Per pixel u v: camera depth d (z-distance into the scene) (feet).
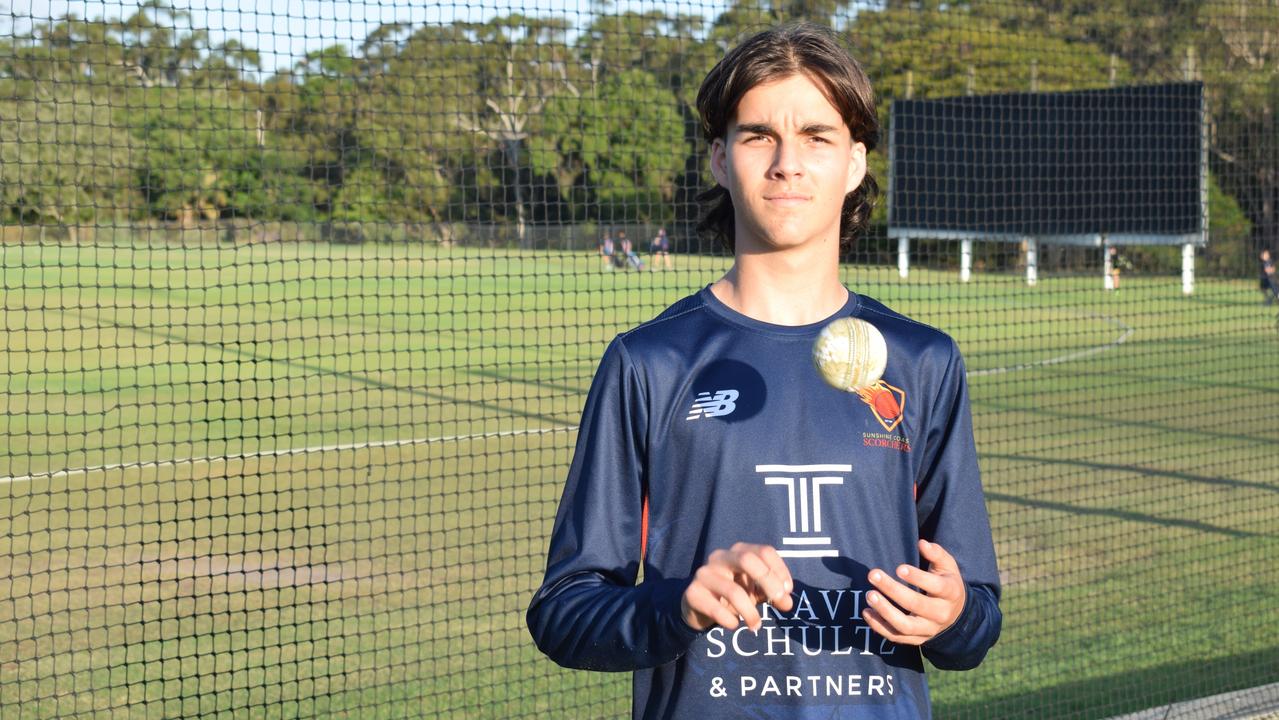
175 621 17.48
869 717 5.53
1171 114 69.82
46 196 83.97
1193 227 70.49
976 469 6.00
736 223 6.03
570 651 5.41
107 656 16.05
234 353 53.57
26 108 79.05
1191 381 46.80
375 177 73.67
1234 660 16.25
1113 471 29.37
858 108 5.81
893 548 5.68
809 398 5.68
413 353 54.39
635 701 5.89
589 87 58.80
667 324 5.92
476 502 25.32
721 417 5.63
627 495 5.71
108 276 93.30
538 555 21.30
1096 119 73.15
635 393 5.72
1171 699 14.88
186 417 36.60
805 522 5.57
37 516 23.67
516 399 41.11
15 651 16.12
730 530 5.55
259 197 66.28
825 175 5.73
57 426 34.99
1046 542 22.41
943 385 5.97
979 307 72.95
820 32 5.95
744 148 5.78
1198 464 30.27
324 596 18.76
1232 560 21.18
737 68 5.78
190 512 24.13
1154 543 22.34
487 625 17.60
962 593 5.19
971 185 79.41
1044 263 95.45
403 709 14.37
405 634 17.12
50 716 13.93
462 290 79.30
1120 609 18.45
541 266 92.94
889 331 5.99
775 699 5.54
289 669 15.71
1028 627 17.67
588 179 65.92
